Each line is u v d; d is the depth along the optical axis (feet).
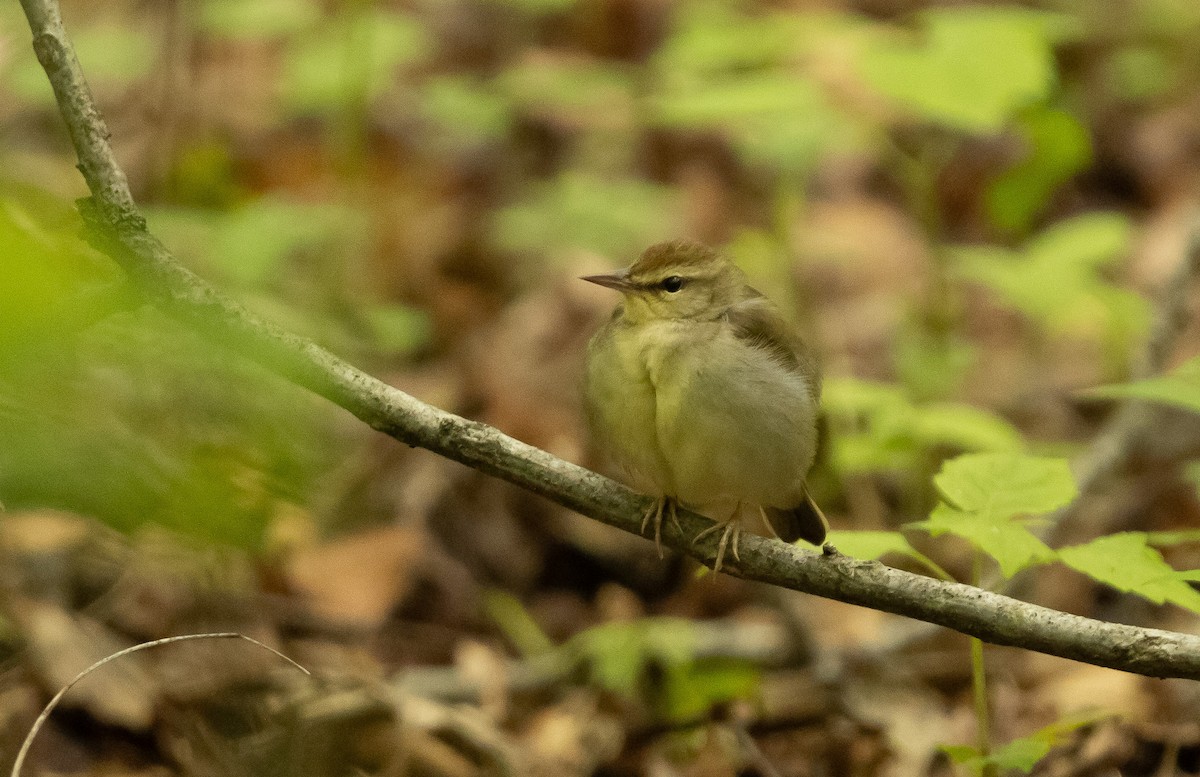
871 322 49.01
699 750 29.27
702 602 36.65
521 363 45.93
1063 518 36.01
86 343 15.30
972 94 32.91
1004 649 33.45
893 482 41.34
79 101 18.80
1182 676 18.17
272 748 26.81
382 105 57.52
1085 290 39.01
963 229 54.75
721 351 23.04
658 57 55.88
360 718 27.91
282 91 54.49
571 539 37.99
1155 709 30.07
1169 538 22.35
